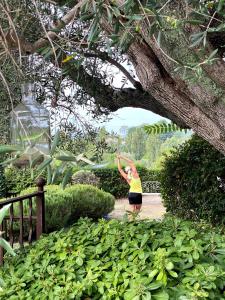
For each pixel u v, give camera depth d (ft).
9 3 6.80
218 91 7.67
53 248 8.66
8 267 8.93
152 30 4.89
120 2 5.74
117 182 48.67
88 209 28.58
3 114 7.54
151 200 45.27
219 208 15.90
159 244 7.69
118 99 12.19
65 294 6.97
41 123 5.11
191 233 8.07
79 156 3.23
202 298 6.15
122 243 8.20
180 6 5.94
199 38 4.64
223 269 7.11
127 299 6.40
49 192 24.56
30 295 7.45
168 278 6.68
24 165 3.88
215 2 5.17
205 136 8.77
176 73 7.42
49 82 10.00
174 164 17.22
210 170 16.14
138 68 8.63
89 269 7.55
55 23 7.26
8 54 6.35
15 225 18.33
